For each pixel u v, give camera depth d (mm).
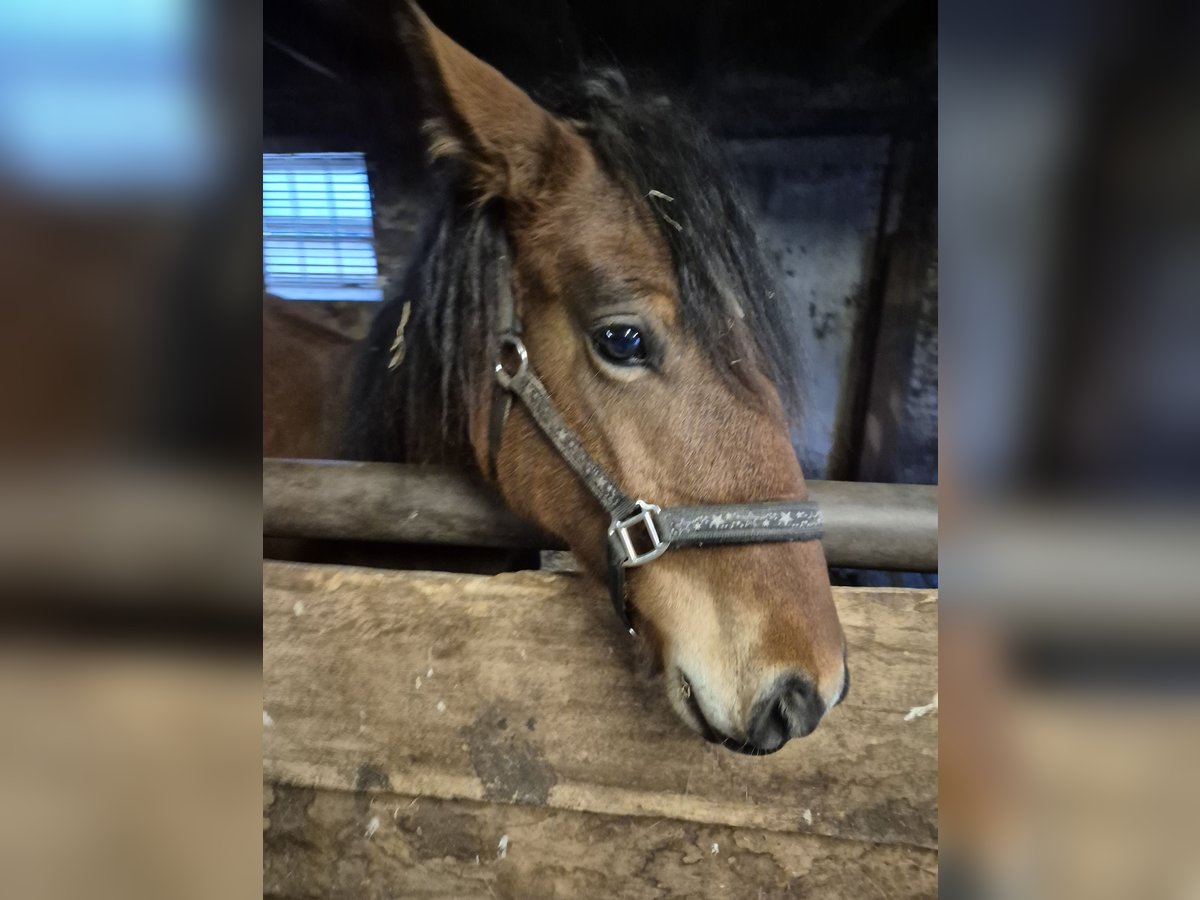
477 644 564
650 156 461
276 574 579
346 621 577
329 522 555
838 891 546
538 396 473
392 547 573
